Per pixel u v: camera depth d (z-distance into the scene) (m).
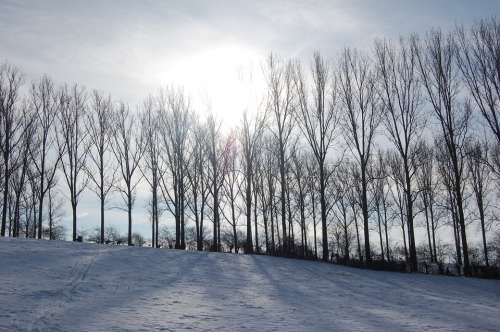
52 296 12.32
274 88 35.62
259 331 10.36
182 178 39.00
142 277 16.81
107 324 10.05
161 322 10.62
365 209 32.22
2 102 38.50
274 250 36.25
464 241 30.84
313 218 46.19
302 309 13.42
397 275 26.64
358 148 33.00
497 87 29.45
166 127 40.19
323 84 33.97
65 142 40.03
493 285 24.53
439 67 32.22
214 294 14.86
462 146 32.53
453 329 11.83
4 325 9.26
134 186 40.88
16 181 44.84
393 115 32.66
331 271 24.98
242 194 38.66
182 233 38.66
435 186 41.56
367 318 12.65
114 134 40.88
